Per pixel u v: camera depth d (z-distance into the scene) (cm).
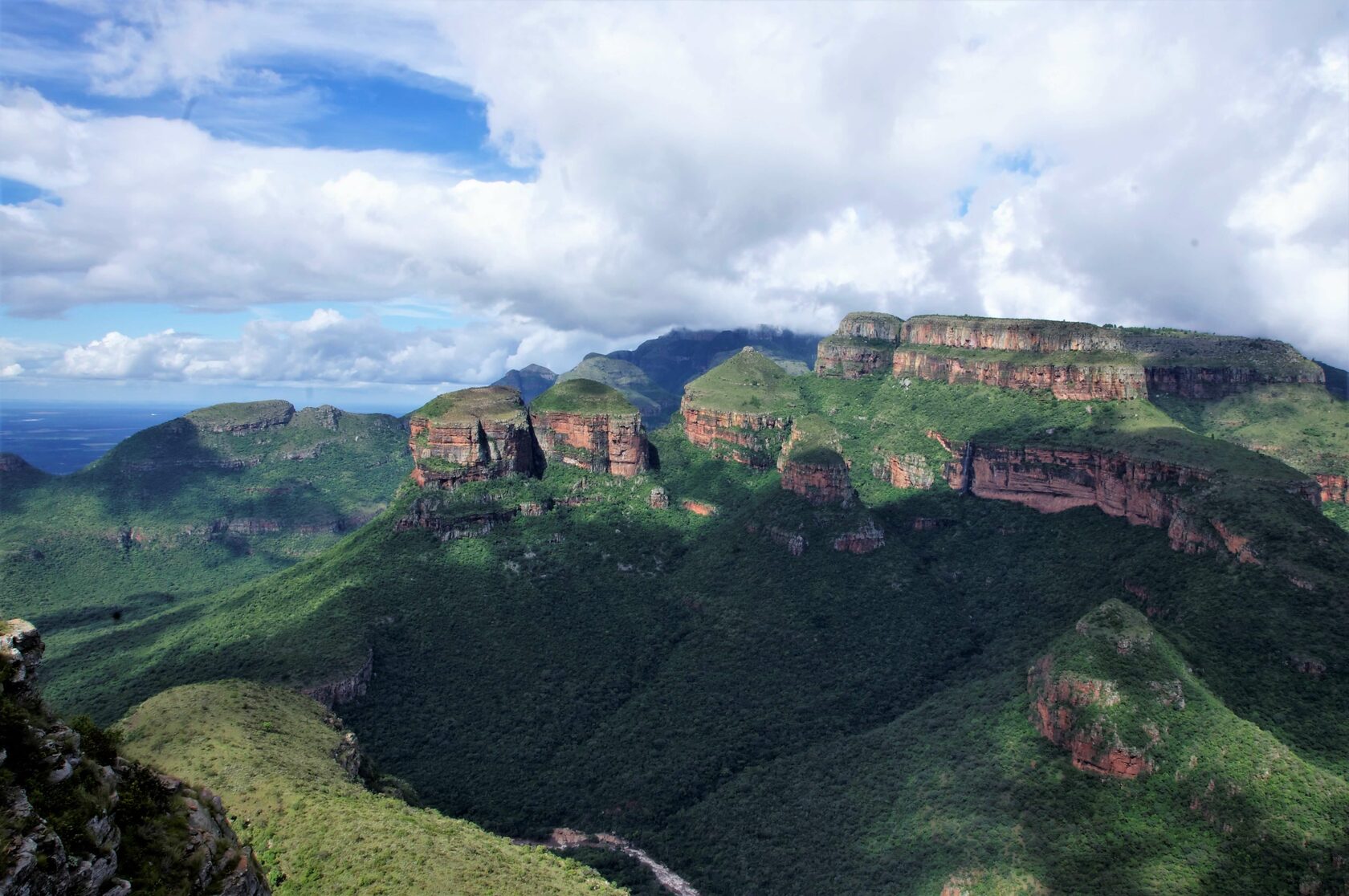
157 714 8956
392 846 6569
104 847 3531
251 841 6544
